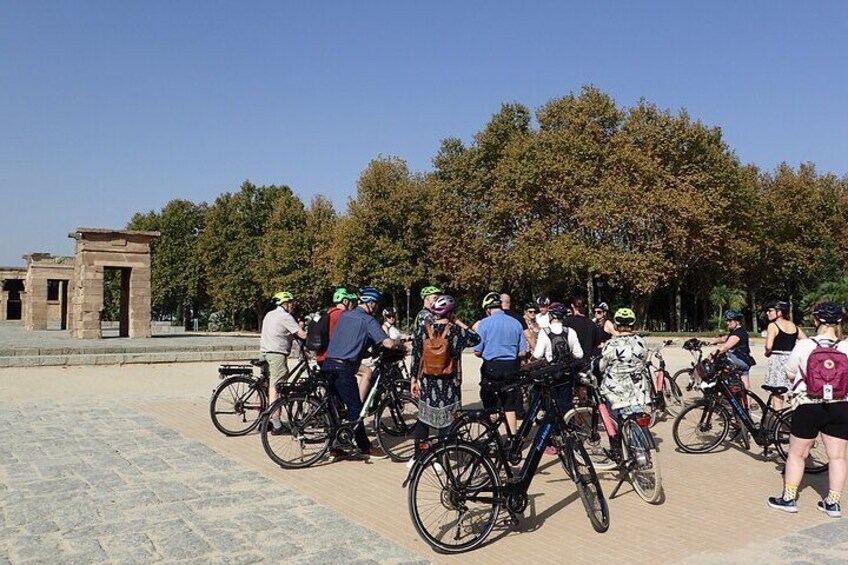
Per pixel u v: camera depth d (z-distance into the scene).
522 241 39.50
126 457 8.47
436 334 7.07
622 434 7.11
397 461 8.48
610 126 41.28
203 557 5.16
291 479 7.54
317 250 52.75
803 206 49.16
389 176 47.44
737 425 9.38
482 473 5.73
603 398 7.19
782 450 8.38
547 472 8.06
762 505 6.70
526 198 39.84
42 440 9.47
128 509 6.33
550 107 41.91
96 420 11.12
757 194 45.34
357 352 8.52
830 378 6.21
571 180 37.97
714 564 5.12
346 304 9.12
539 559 5.27
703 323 53.50
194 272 63.06
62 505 6.43
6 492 6.86
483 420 6.14
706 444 9.12
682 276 45.94
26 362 19.22
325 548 5.39
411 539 5.68
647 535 5.82
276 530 5.80
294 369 10.25
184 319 65.44
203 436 9.88
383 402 8.76
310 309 54.41
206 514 6.21
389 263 46.12
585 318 9.72
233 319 63.41
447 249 45.41
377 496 6.91
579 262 36.94
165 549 5.31
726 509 6.57
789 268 49.69
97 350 21.03
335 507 6.52
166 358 21.30
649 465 6.80
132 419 11.24
